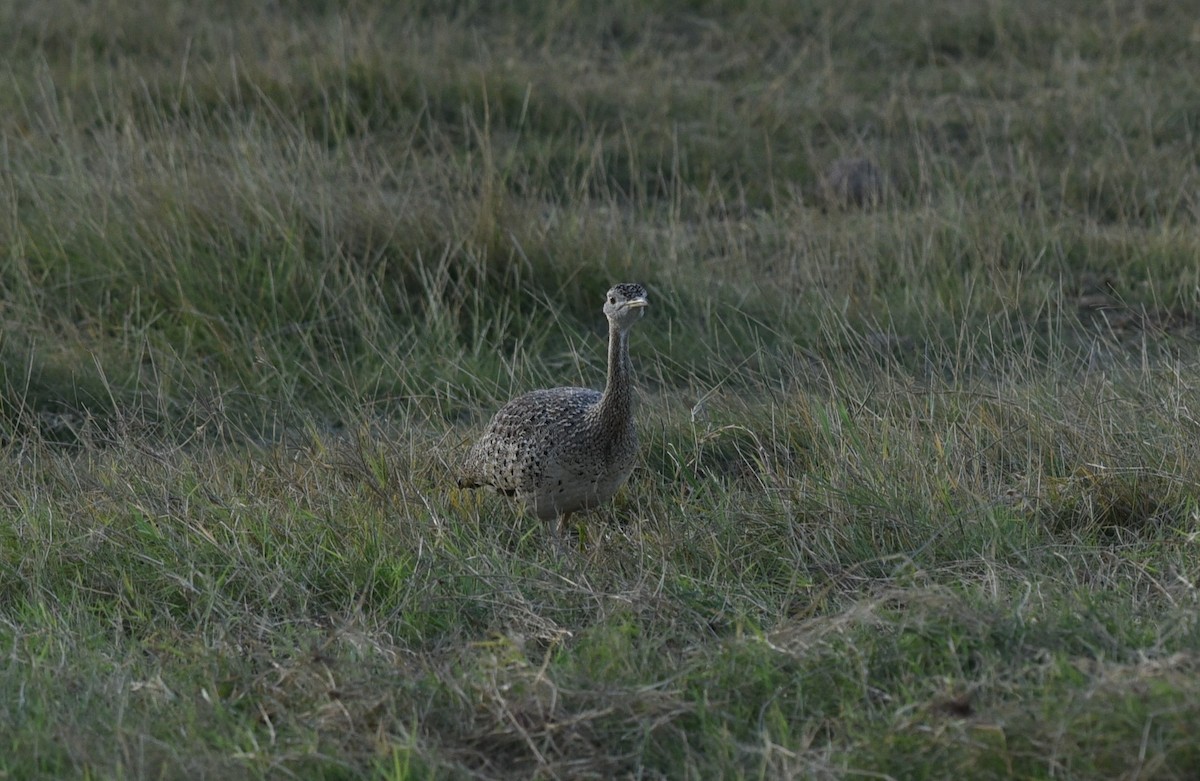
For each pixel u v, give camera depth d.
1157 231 20.89
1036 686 9.33
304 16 29.22
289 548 12.24
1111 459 12.95
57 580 12.12
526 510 13.05
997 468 13.42
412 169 22.95
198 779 8.97
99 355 17.16
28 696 9.98
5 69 26.31
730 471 14.32
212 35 27.48
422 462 14.14
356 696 9.76
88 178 19.78
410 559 11.97
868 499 12.49
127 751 9.09
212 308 18.05
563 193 23.17
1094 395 14.05
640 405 15.71
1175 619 10.18
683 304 18.61
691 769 9.11
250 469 14.09
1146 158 23.42
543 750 9.35
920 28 29.42
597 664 10.17
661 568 11.80
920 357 16.88
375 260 18.64
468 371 16.80
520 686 9.84
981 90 27.41
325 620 11.48
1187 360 16.06
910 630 10.15
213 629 11.19
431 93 25.30
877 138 25.47
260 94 22.03
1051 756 8.61
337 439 14.78
